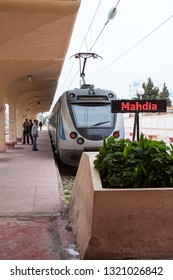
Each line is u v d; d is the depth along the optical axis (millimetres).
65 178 12055
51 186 8414
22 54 11023
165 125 29328
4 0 6355
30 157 15719
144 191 4090
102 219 4016
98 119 12578
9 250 4309
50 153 17734
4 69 15203
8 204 6566
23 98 29109
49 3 6535
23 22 7488
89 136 12297
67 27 7953
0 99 17625
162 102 9789
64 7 6664
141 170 4402
